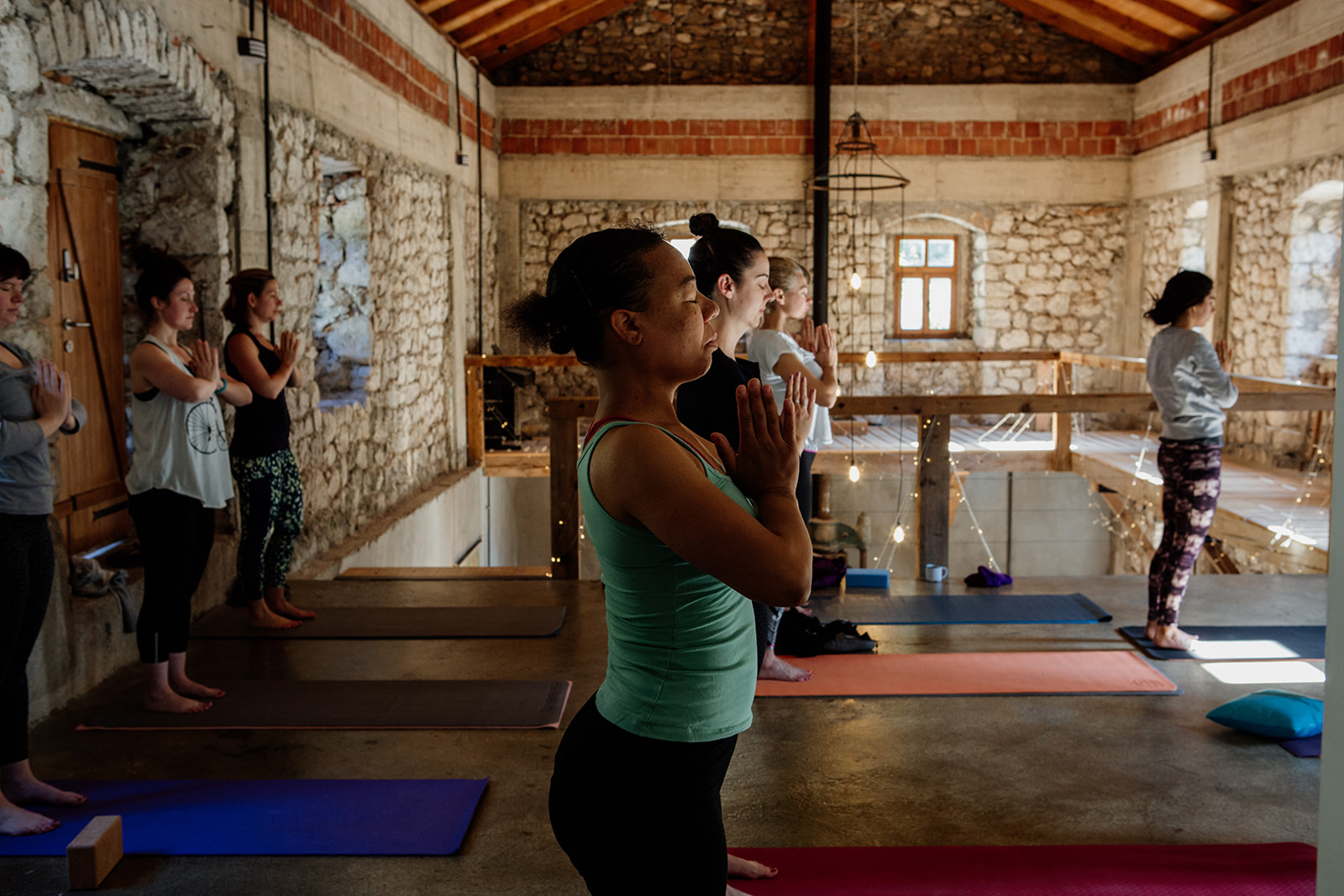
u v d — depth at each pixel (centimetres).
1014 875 215
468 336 902
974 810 246
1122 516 897
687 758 118
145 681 307
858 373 1045
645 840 122
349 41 592
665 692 117
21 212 320
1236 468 809
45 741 288
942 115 1009
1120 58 1017
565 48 1012
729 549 107
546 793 257
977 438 950
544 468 877
